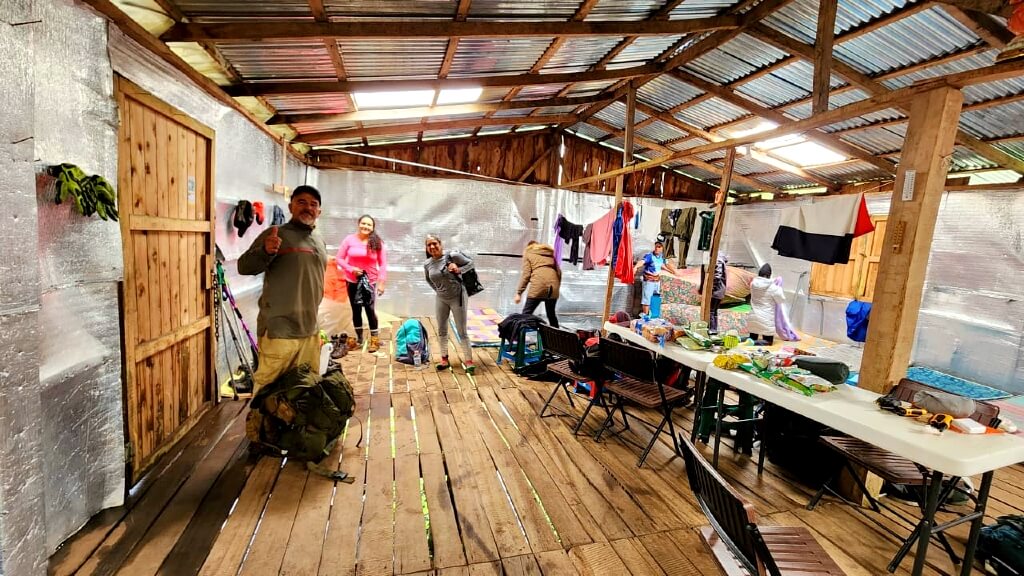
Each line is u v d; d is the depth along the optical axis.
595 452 3.04
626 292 8.05
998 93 3.61
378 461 2.80
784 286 7.48
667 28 3.26
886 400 2.17
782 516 2.47
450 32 2.80
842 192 6.64
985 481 1.97
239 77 3.36
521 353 4.57
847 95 4.20
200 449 2.79
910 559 2.17
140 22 2.31
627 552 2.09
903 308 2.39
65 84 1.73
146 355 2.41
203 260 3.15
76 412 1.88
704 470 1.51
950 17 2.91
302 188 2.83
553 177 7.56
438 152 6.92
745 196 8.34
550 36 3.08
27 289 1.46
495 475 2.70
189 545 1.98
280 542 2.04
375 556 1.99
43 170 1.63
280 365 2.80
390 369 4.57
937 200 2.34
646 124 6.31
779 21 3.45
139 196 2.32
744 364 2.69
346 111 4.51
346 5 2.56
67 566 1.78
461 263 4.35
